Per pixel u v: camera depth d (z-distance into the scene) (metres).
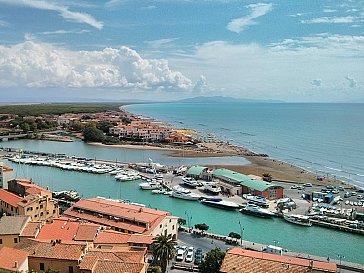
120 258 81.88
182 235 121.00
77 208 127.50
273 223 142.88
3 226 97.19
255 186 175.50
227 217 149.75
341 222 138.88
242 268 83.94
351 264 102.81
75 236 96.62
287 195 179.75
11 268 74.88
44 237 95.69
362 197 177.88
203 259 96.50
